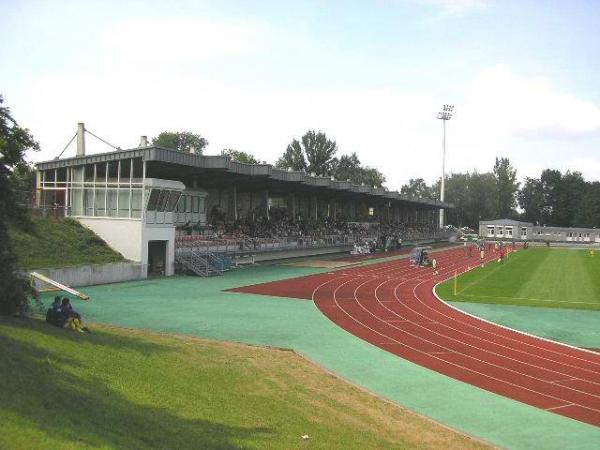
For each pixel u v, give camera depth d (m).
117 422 11.09
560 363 22.11
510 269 60.09
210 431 12.30
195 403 14.20
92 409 11.38
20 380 11.56
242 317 29.59
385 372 20.50
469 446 14.06
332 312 31.89
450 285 45.19
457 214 169.75
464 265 64.50
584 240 146.00
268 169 57.47
